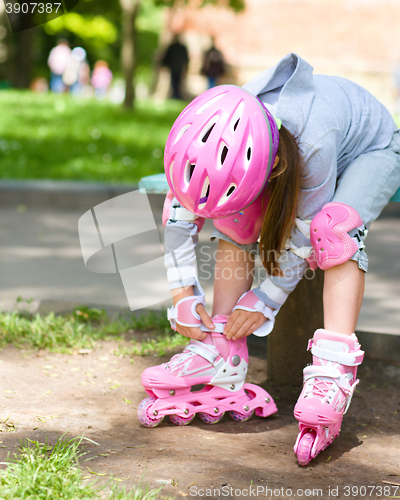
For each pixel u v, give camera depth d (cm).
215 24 3195
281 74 259
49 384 307
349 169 261
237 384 274
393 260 625
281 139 237
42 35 3562
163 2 2361
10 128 1398
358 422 278
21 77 2703
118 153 1154
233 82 3133
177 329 271
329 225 237
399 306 489
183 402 266
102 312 423
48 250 664
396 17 3158
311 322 314
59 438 240
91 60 4003
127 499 194
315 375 239
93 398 294
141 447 241
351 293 242
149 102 2250
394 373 337
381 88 2947
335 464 235
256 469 227
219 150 225
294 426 272
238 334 264
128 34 1798
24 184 904
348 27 3155
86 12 3269
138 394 302
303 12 3212
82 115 1667
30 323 387
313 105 248
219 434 261
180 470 221
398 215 812
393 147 277
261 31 3189
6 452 224
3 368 322
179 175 231
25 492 193
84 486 202
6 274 569
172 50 2558
